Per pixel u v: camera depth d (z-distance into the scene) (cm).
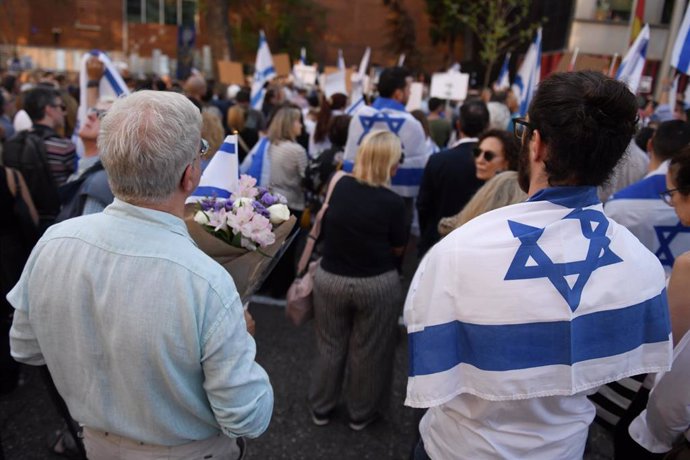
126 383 118
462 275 112
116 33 2575
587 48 1889
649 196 231
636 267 117
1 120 495
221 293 115
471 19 2261
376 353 266
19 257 283
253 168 417
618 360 116
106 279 116
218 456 137
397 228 256
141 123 114
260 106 742
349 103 752
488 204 187
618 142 109
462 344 115
